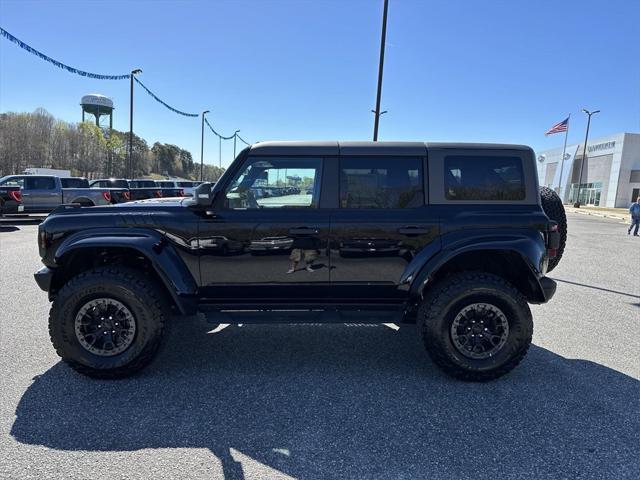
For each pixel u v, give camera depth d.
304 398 3.38
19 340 4.51
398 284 3.79
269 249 3.73
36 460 2.59
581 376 3.82
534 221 3.74
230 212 3.75
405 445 2.77
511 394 3.47
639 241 15.13
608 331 5.07
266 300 3.88
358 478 2.47
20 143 71.31
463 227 3.73
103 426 2.96
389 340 4.68
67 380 3.64
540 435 2.89
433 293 3.69
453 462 2.61
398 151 3.80
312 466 2.57
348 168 3.79
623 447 2.77
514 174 3.82
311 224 3.71
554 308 6.10
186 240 3.71
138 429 2.93
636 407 3.28
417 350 4.40
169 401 3.31
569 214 35.16
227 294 3.84
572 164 57.59
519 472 2.52
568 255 11.55
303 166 3.80
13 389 3.47
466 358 3.64
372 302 3.90
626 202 48.44
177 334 4.80
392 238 3.72
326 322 3.79
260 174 3.79
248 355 4.23
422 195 3.79
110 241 3.59
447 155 3.81
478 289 3.57
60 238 3.73
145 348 3.61
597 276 8.51
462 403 3.32
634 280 8.13
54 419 3.04
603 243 14.49
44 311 5.48
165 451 2.70
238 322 3.77
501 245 3.63
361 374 3.82
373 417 3.11
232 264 3.75
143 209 3.79
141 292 3.56
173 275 3.61
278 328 5.04
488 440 2.83
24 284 6.88
